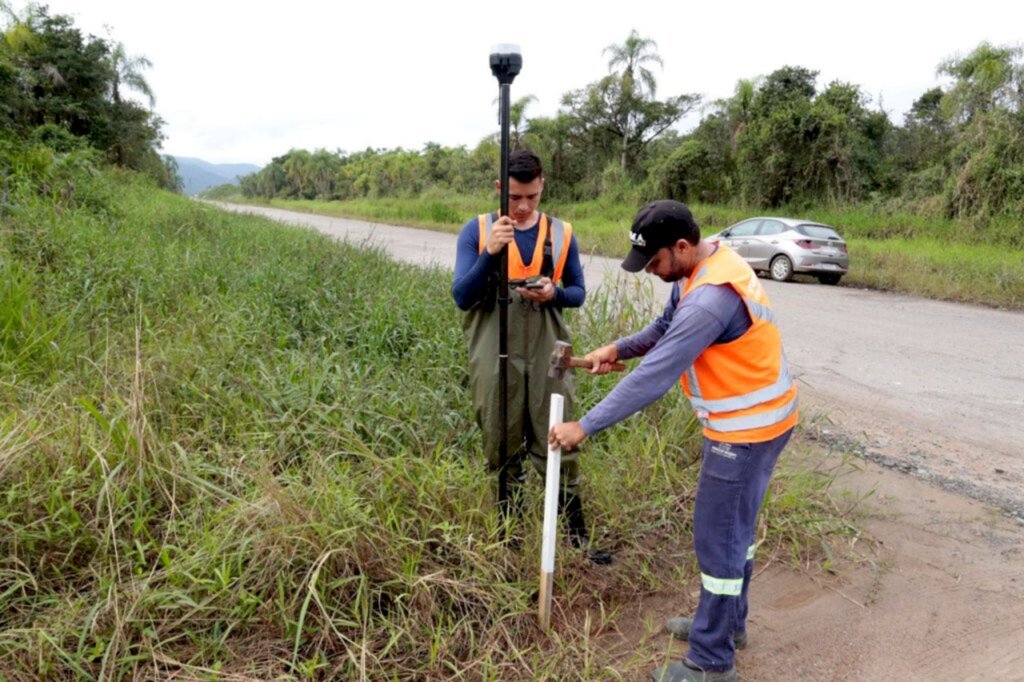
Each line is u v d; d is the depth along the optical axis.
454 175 41.38
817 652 2.61
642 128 33.03
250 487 2.92
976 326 8.73
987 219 16.41
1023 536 3.42
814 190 22.47
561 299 2.84
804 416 5.05
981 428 4.91
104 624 2.29
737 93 25.42
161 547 2.63
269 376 4.02
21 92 24.67
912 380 6.13
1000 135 16.69
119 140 29.47
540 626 2.58
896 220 18.20
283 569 2.46
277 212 36.03
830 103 22.81
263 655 2.31
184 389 3.72
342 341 5.12
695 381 2.25
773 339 2.19
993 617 2.80
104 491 2.63
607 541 3.17
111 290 5.48
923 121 24.16
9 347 4.25
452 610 2.60
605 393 4.27
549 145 32.75
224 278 6.37
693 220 2.19
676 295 2.49
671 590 2.94
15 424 3.07
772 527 3.37
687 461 3.86
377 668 2.31
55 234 6.58
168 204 16.11
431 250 15.95
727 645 2.31
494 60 2.59
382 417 3.69
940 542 3.37
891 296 11.31
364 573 2.56
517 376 2.84
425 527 2.80
